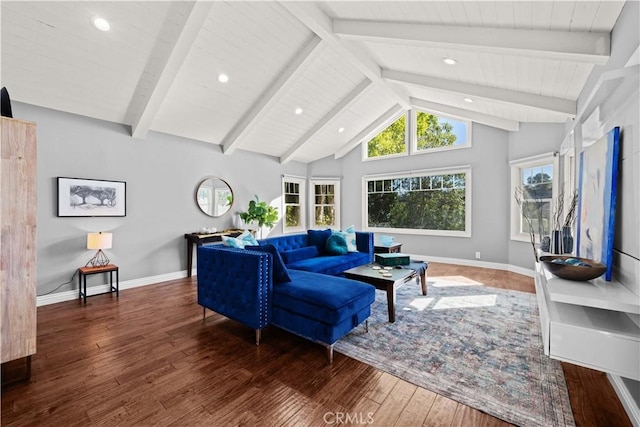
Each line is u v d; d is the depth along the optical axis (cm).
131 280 414
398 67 392
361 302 238
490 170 520
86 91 338
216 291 271
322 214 722
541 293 183
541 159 434
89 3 250
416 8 236
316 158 710
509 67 285
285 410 160
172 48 296
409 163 617
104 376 193
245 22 309
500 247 512
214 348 232
